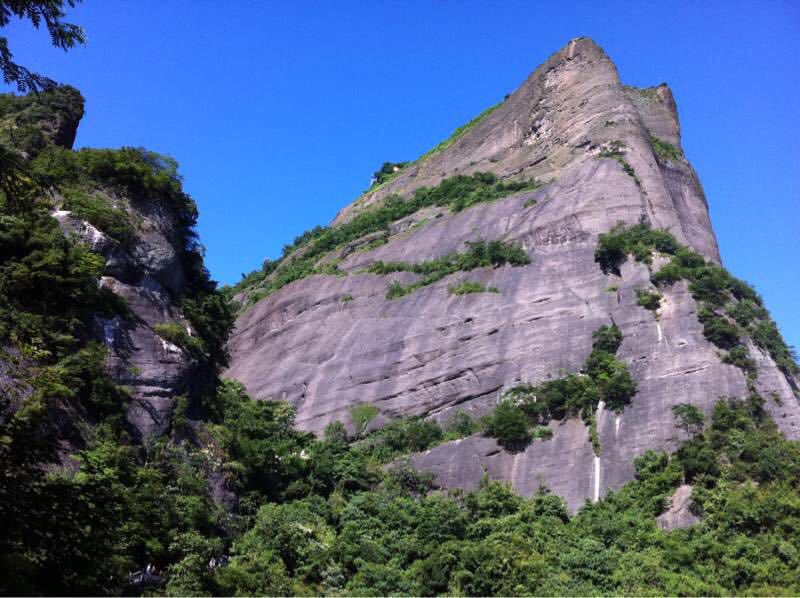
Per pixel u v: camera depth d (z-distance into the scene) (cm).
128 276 4662
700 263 6381
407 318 7000
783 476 4656
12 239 4072
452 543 4572
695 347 5644
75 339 3966
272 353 7631
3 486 1892
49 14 2036
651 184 7381
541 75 9750
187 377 4616
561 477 5269
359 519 4931
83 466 3428
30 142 4934
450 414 6122
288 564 4241
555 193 7544
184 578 3447
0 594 1766
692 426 5153
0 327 3647
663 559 4309
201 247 5341
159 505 3728
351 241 8838
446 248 7762
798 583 3994
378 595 4169
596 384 5719
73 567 1962
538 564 4347
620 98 8550
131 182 5012
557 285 6550
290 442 5653
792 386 5666
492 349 6319
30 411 2170
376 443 5984
